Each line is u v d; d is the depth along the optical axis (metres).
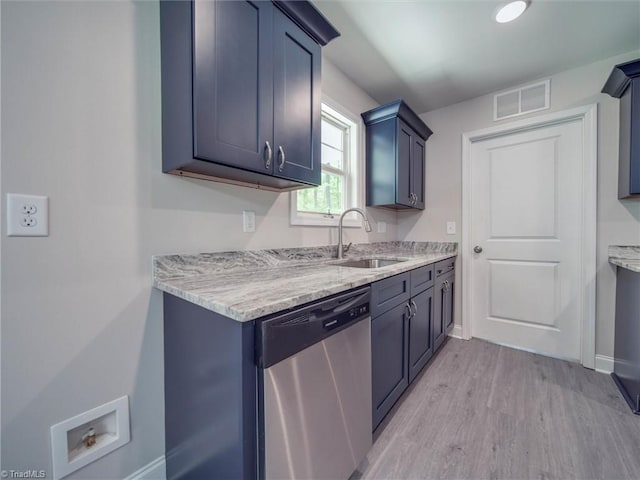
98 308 0.99
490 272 2.58
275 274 1.34
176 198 1.19
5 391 0.82
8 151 0.81
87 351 0.97
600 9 1.56
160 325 1.15
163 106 1.12
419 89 2.42
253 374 0.77
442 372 2.03
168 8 1.08
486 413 1.57
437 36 1.78
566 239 2.23
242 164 1.09
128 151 1.05
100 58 0.98
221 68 1.02
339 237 1.99
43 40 0.86
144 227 1.10
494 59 2.01
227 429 0.81
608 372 2.01
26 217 0.84
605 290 2.03
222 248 1.36
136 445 1.09
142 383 1.10
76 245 0.94
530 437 1.38
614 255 1.98
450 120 2.72
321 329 0.94
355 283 1.13
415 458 1.27
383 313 1.39
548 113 2.23
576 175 2.17
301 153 1.36
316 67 1.44
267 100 1.19
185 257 1.21
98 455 1.00
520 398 1.71
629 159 1.75
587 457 1.26
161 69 1.12
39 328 0.87
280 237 1.67
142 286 1.09
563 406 1.63
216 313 0.83
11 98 0.81
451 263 2.56
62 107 0.90
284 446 0.82
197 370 0.94
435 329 2.18
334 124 2.26
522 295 2.43
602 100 2.03
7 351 0.82
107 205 1.00
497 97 2.46
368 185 2.49
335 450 1.01
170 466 1.13
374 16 1.62
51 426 0.90
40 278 0.87
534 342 2.37
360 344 1.15
